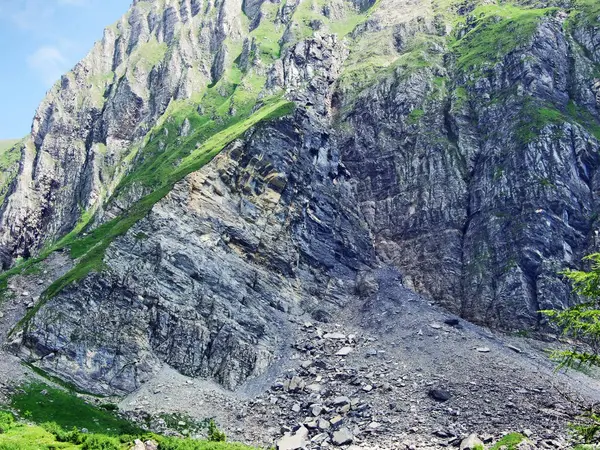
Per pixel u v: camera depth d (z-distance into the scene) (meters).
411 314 127.44
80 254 141.12
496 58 188.75
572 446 66.94
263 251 137.00
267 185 148.38
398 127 187.00
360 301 141.00
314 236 151.00
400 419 86.31
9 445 56.16
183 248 124.44
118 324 108.12
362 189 179.75
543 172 150.12
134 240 122.56
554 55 182.00
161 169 193.12
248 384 107.75
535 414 83.38
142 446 64.62
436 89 192.50
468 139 173.00
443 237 157.25
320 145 170.62
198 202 135.12
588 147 155.00
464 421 83.31
